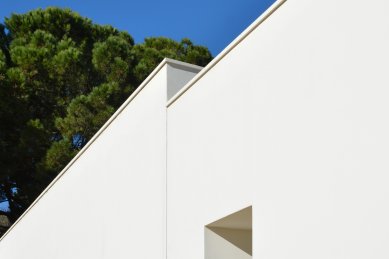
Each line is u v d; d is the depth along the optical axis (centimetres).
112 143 648
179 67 558
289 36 385
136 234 549
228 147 431
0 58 1455
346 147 320
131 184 582
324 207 327
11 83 1373
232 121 432
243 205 399
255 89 411
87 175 699
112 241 596
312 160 343
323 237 324
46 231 804
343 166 320
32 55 1451
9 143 1416
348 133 320
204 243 441
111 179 632
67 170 772
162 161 526
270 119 388
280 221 359
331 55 344
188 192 475
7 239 1005
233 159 421
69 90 1522
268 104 393
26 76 1453
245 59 430
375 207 295
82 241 673
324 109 341
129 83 1552
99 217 641
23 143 1368
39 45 1548
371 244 294
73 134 1404
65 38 1597
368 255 294
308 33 367
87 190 690
